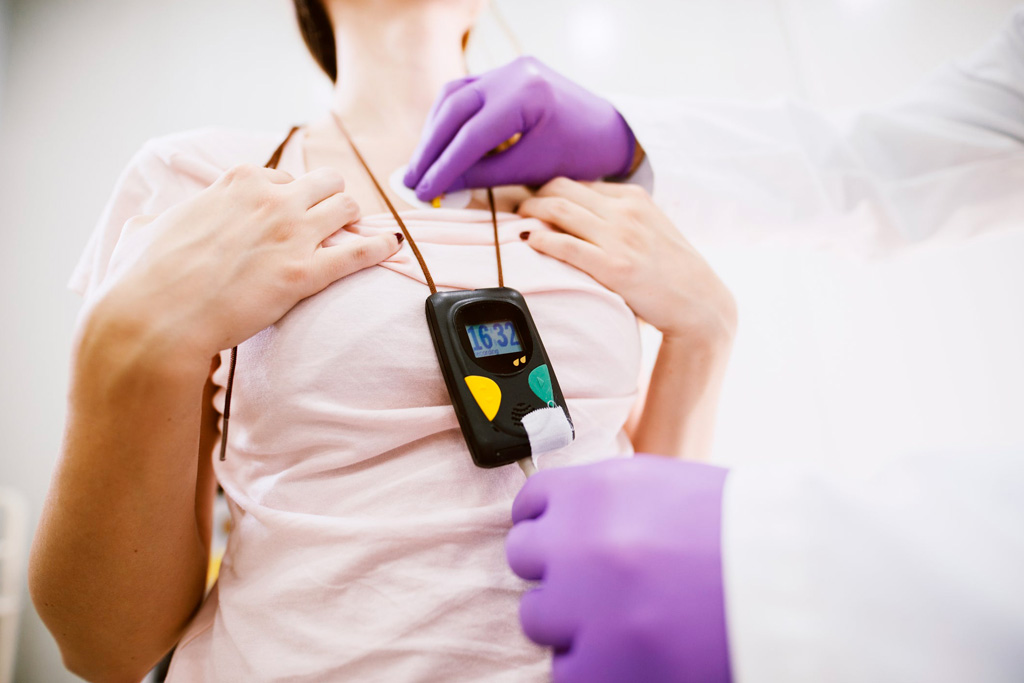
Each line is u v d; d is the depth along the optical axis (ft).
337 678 1.24
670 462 1.08
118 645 1.47
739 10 5.90
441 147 1.95
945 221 2.61
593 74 6.16
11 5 7.32
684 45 6.02
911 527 0.80
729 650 0.84
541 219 1.95
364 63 2.31
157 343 1.22
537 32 6.24
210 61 7.35
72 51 7.32
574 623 0.99
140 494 1.29
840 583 0.78
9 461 6.36
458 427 1.46
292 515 1.37
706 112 2.64
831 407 5.26
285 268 1.37
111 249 1.73
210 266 1.31
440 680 1.23
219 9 7.47
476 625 1.28
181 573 1.53
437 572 1.31
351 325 1.44
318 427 1.42
